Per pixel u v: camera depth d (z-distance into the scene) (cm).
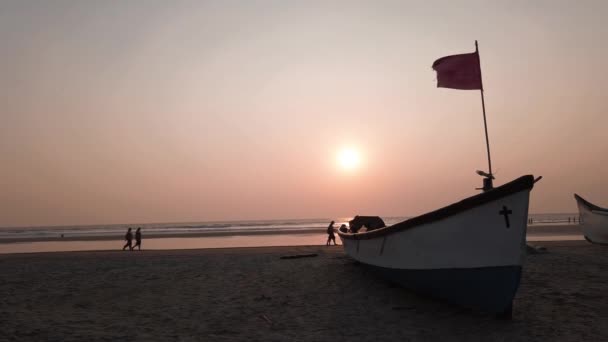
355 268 1463
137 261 1831
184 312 930
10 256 2155
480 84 1105
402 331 758
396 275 1048
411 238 946
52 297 1106
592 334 709
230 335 755
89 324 834
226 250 2356
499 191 753
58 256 2123
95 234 7606
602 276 1190
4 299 1084
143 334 762
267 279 1311
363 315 875
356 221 1694
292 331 775
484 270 795
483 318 822
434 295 933
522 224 744
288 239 4984
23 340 722
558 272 1260
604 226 2233
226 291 1153
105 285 1268
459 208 807
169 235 6438
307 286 1188
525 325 769
